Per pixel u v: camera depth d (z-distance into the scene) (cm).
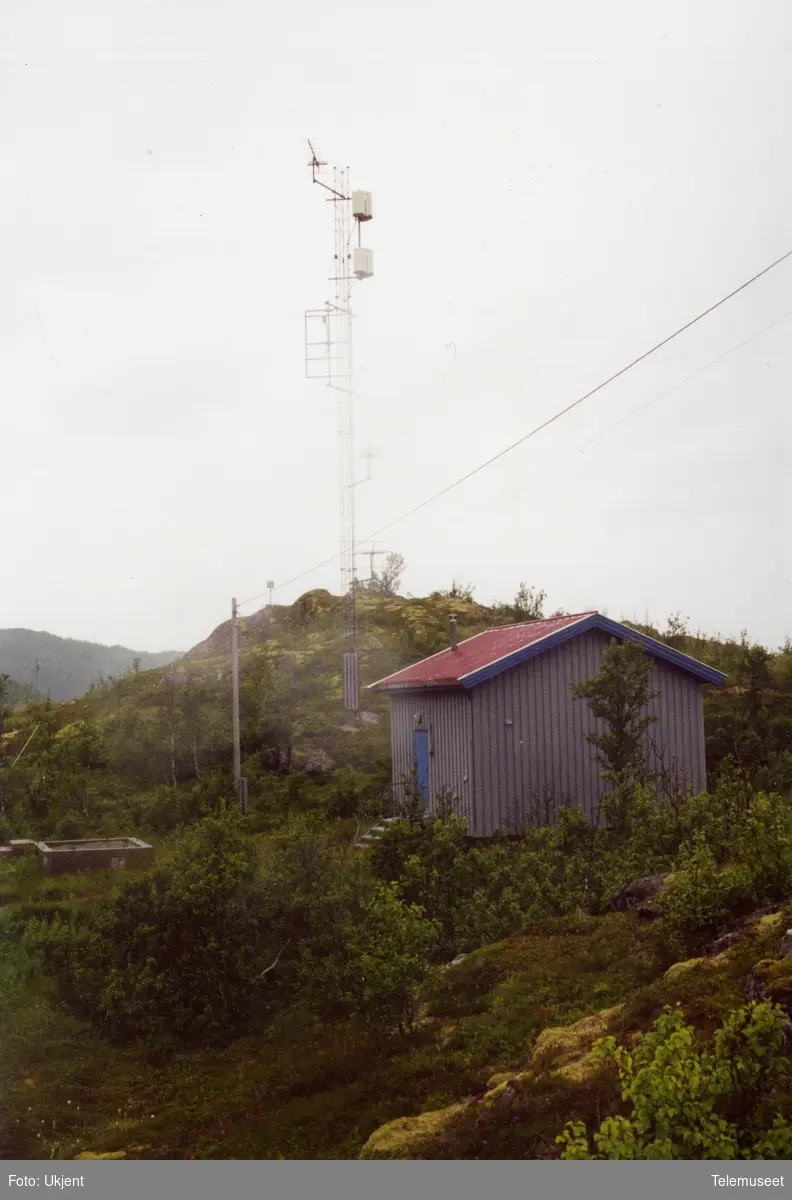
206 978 1224
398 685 2477
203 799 2547
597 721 2248
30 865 2038
